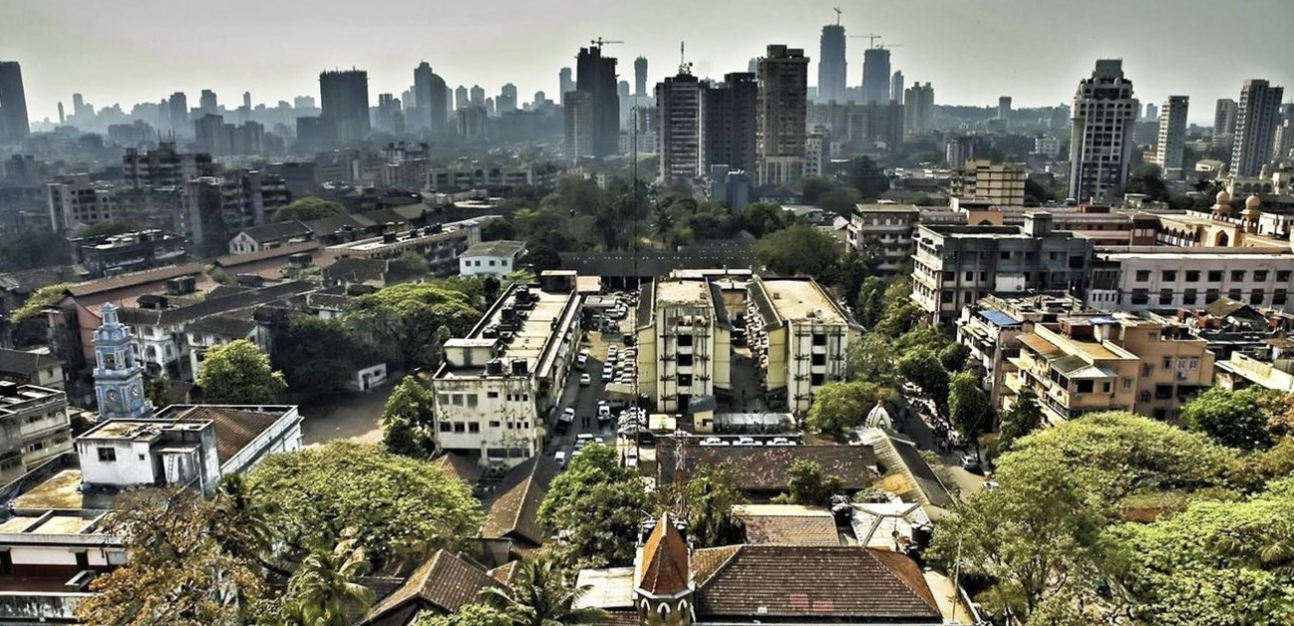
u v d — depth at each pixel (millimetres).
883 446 96875
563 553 69188
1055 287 151875
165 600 53719
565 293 164375
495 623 48000
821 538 70938
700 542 68750
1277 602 50594
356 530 69000
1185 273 148250
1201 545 56500
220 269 196500
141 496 62844
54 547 65188
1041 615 53312
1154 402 106500
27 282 186500
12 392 102312
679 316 126812
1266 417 90812
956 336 144125
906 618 53156
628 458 102812
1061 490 59906
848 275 191000
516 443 111688
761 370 141125
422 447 111875
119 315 143750
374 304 152500
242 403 121562
